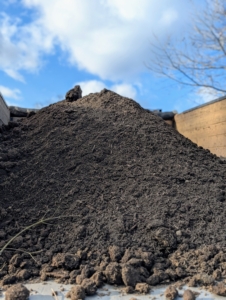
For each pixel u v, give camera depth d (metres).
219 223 0.76
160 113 2.71
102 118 1.20
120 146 1.03
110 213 0.76
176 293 0.55
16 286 0.54
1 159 0.96
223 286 0.57
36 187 0.86
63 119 1.18
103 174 0.90
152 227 0.71
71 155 0.98
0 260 0.64
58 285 0.58
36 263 0.64
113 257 0.64
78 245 0.68
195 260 0.65
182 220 0.76
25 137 1.12
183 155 1.06
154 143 1.07
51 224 0.74
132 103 1.37
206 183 0.92
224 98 1.86
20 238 0.69
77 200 0.80
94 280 0.58
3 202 0.81
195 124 2.26
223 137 1.86
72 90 1.58
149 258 0.64
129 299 0.54
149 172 0.92
